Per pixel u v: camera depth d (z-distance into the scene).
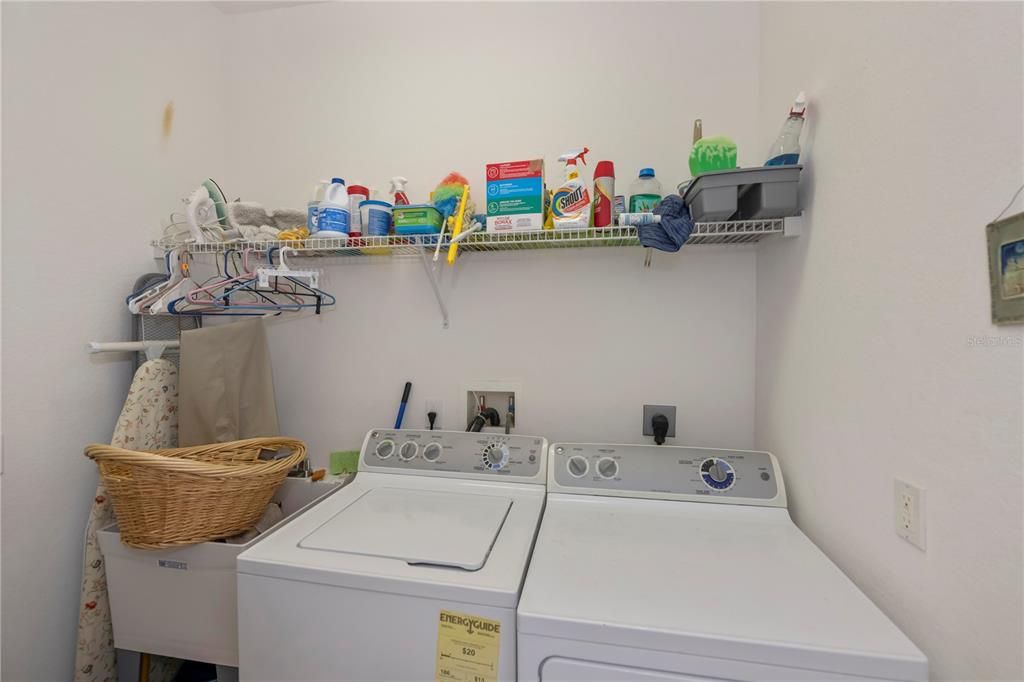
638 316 1.47
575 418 1.51
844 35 0.90
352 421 1.66
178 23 1.58
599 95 1.48
